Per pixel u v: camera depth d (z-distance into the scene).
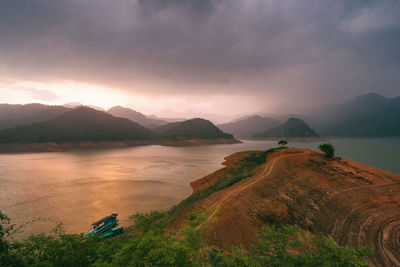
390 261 20.73
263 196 32.72
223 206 27.39
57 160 122.00
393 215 29.62
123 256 8.62
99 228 33.09
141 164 103.44
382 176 43.97
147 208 43.22
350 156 115.94
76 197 50.00
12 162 113.06
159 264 8.05
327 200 34.41
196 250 10.88
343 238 25.41
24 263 9.51
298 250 17.03
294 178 41.91
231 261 11.10
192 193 53.44
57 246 10.00
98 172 81.44
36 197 49.88
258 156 69.31
